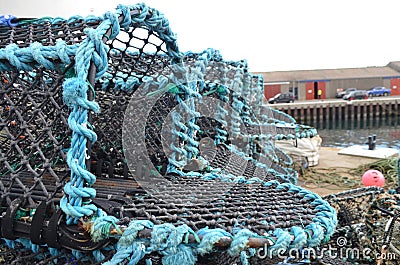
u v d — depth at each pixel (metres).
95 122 1.51
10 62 0.91
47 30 1.07
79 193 0.81
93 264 0.82
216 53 2.12
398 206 2.11
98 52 0.87
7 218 0.87
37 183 0.91
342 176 6.13
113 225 0.80
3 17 1.16
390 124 20.75
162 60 1.55
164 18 1.25
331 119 22.80
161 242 0.78
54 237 0.81
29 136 0.97
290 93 28.70
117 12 1.00
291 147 6.21
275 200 1.14
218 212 1.00
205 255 0.92
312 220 0.95
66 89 0.80
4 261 0.97
